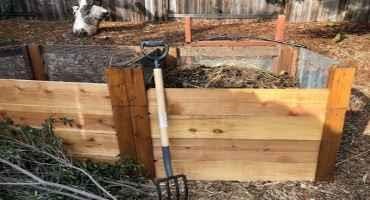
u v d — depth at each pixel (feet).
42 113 6.86
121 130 6.73
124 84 6.23
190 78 8.86
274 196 6.89
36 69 9.47
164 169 7.16
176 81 8.71
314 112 6.31
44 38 18.30
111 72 6.13
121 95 6.34
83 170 6.57
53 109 6.77
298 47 8.66
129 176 7.18
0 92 6.75
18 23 21.03
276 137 6.61
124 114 6.55
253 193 6.97
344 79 5.96
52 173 6.76
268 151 6.82
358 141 8.74
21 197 6.36
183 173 7.23
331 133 6.54
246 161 6.98
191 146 6.85
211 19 21.38
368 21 20.65
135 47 9.18
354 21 20.71
